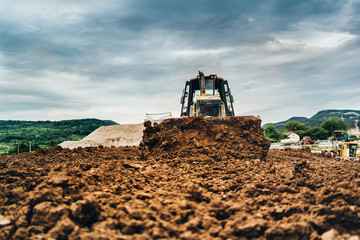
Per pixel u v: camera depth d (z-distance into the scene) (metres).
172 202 5.28
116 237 4.15
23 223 4.76
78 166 8.04
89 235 4.15
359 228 5.26
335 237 4.64
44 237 4.32
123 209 4.95
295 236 4.65
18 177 7.50
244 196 6.36
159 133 12.23
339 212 5.32
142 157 11.54
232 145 11.63
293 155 16.30
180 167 9.24
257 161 10.29
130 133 29.72
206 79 17.38
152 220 4.68
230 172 8.56
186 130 12.20
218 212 5.17
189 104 17.59
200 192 5.79
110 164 8.66
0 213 5.21
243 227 4.60
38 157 12.59
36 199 4.93
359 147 27.50
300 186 7.19
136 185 6.70
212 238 4.30
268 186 6.94
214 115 16.27
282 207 5.46
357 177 8.23
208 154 10.80
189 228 4.54
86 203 4.68
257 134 12.41
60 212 4.56
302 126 106.25
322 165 11.41
